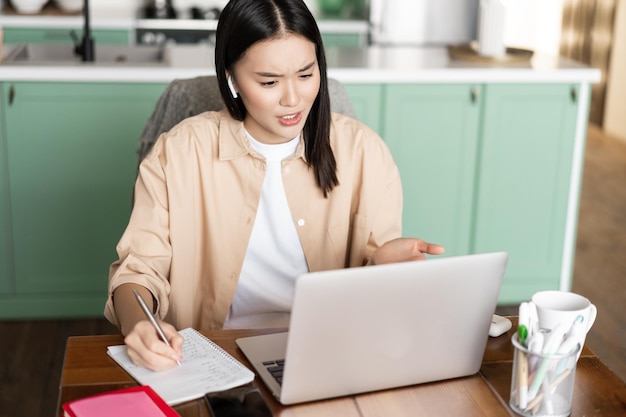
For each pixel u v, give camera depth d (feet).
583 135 10.46
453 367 4.34
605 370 4.50
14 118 9.55
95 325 10.14
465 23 15.23
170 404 4.04
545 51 21.07
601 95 20.56
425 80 9.97
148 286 5.09
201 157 5.53
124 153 9.79
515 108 10.26
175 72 9.53
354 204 5.90
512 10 20.68
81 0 14.83
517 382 4.06
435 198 10.50
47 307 10.18
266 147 5.53
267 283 5.82
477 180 10.48
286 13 4.89
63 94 9.52
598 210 15.03
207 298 5.79
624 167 17.57
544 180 10.57
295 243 5.75
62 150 9.71
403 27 15.14
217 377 4.27
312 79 5.06
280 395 4.05
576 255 12.88
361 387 4.17
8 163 9.69
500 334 4.91
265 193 5.63
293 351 3.92
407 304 4.02
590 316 4.27
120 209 9.97
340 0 16.58
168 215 5.44
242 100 5.42
